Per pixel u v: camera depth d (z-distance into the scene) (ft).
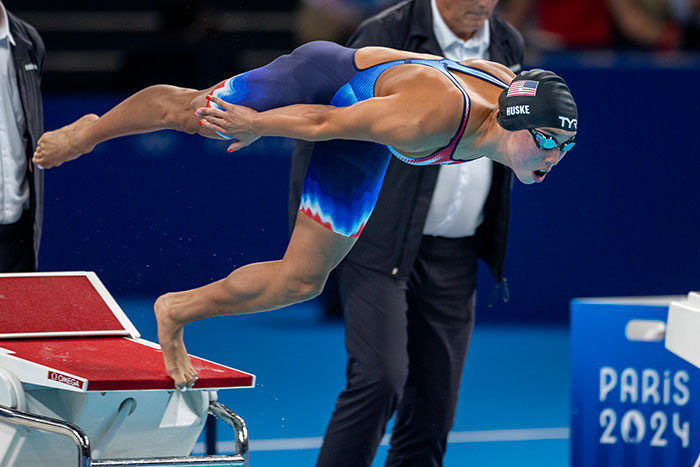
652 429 52.75
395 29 52.42
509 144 35.86
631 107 112.78
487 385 90.53
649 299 55.11
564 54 115.75
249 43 119.85
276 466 66.33
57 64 125.08
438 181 51.72
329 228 39.73
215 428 48.88
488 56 54.75
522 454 71.00
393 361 48.75
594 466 53.47
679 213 114.73
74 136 43.32
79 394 40.73
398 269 49.98
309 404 81.76
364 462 49.08
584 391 53.62
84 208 115.44
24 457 40.50
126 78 112.98
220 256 115.96
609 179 114.21
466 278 54.60
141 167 115.14
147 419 42.09
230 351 100.53
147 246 116.16
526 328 114.73
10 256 59.36
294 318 119.55
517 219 115.34
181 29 113.09
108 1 126.11
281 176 115.55
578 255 115.85
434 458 55.42
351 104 38.40
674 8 121.39
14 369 41.32
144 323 104.88
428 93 35.81
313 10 116.57
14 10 125.39
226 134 37.73
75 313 47.83
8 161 57.72
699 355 43.29
